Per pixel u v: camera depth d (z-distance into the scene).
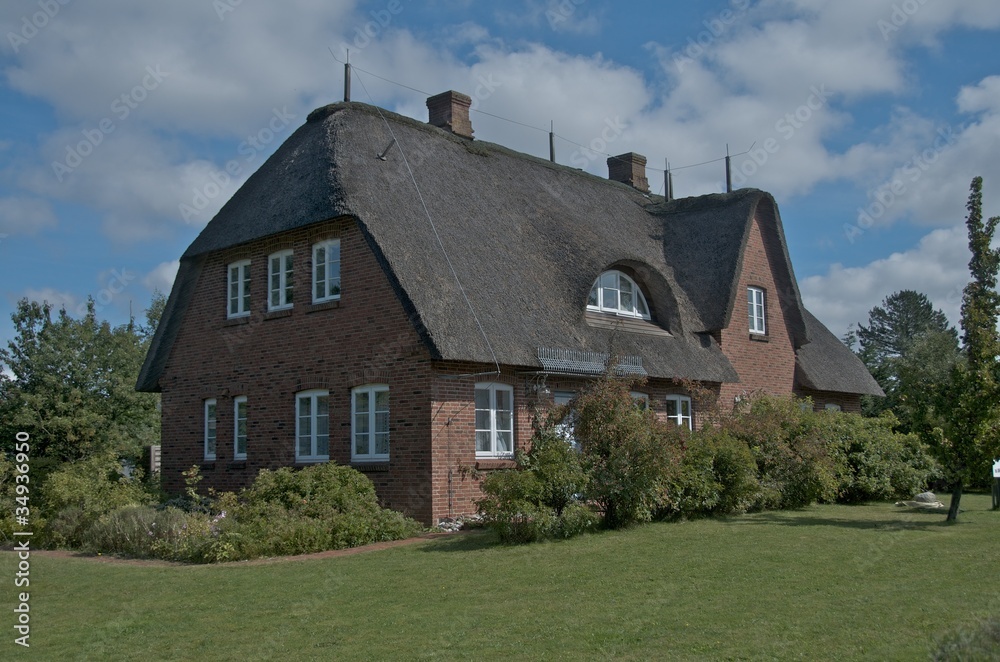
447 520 15.74
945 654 6.37
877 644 6.80
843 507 18.33
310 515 13.73
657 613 8.02
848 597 8.48
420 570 10.65
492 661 6.72
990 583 9.05
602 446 14.16
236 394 19.67
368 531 13.75
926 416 14.73
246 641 7.62
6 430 25.53
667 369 19.89
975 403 14.17
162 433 21.34
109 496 15.70
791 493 17.78
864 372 28.80
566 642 7.16
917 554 11.02
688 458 15.52
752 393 21.36
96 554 13.65
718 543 12.11
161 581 10.66
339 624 8.07
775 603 8.29
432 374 15.88
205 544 12.47
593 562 10.75
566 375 17.59
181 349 21.23
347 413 17.20
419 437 15.88
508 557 11.36
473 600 8.84
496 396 17.22
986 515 16.14
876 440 20.50
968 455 14.26
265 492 14.12
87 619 8.70
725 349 23.08
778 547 11.68
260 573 10.91
